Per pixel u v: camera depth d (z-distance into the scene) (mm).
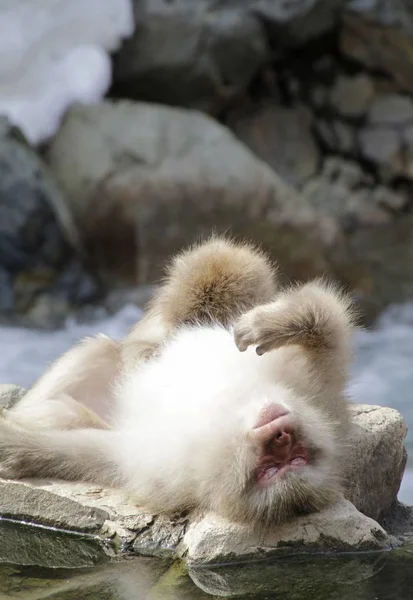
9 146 28312
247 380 9477
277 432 8734
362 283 30797
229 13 34125
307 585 7910
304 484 8734
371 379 22312
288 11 34656
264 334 9414
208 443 9070
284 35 35281
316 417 9180
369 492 9898
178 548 8633
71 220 29469
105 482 9594
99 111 31766
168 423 9469
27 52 31469
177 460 9211
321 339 9664
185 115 32375
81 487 9477
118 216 30328
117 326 26906
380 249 33625
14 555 8406
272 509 8648
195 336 10445
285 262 31344
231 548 8469
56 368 10938
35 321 26797
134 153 30938
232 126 36625
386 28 35906
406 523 10117
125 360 10875
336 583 7938
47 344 25000
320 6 35188
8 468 9531
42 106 31859
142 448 9469
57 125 32125
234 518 8805
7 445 9570
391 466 10195
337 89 37469
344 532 8719
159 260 30188
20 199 27625
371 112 37406
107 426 10562
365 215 35812
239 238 31234
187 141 31562
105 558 8430
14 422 10180
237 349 9930
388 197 36719
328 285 10805
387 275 31422
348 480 9594
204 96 34781
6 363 23234
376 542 8742
